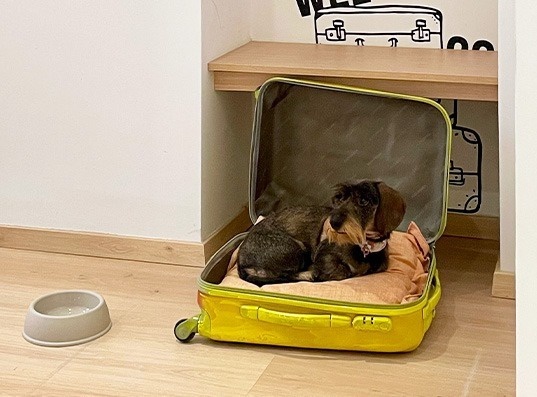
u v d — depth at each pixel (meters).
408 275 1.90
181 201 2.19
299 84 2.05
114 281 2.11
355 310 1.71
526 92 1.32
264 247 1.86
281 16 2.37
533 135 1.33
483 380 1.66
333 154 2.14
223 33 2.21
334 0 2.33
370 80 2.05
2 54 2.21
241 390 1.63
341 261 1.84
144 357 1.75
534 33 1.31
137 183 2.20
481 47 2.26
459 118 2.33
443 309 1.96
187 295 2.04
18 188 2.28
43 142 2.24
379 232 1.84
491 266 2.21
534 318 1.38
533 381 1.39
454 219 2.39
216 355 1.76
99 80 2.16
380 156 2.11
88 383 1.66
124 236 2.24
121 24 2.12
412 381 1.66
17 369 1.71
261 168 2.15
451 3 2.25
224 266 1.96
